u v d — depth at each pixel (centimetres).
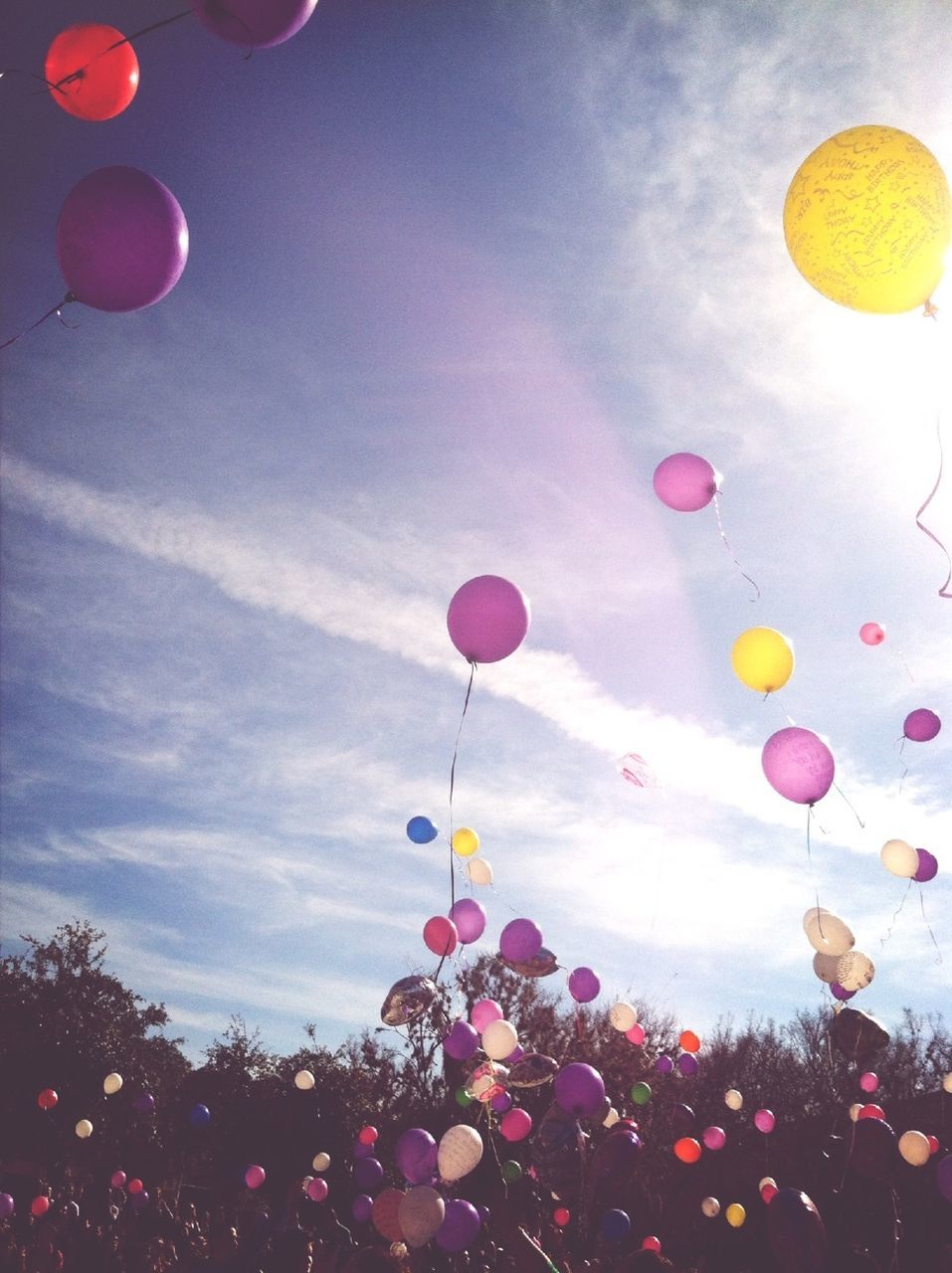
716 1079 1758
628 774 709
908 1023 1587
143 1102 1142
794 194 386
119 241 330
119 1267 823
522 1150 761
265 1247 565
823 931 623
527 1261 330
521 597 544
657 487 591
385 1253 489
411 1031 1265
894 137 369
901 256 370
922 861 677
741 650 577
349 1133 1571
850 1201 601
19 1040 1822
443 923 655
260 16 317
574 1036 1501
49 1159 1631
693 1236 968
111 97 342
